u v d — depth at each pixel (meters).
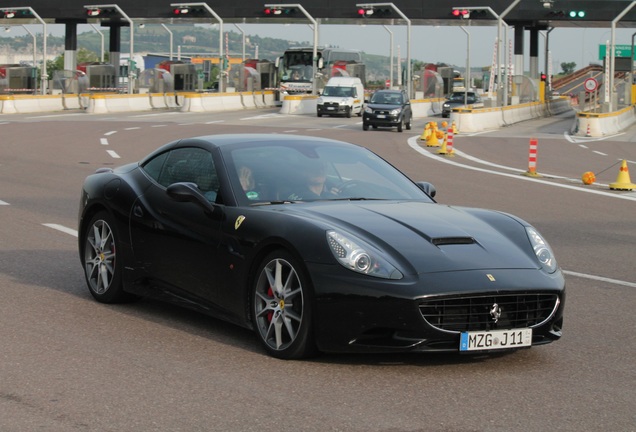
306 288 7.15
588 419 6.07
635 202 21.58
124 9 83.75
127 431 5.65
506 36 70.38
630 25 78.50
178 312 9.11
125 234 9.12
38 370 6.96
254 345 7.85
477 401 6.41
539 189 23.75
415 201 8.55
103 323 8.55
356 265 6.99
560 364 7.49
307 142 9.12
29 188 20.08
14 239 13.30
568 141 47.34
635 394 6.68
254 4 81.62
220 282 8.00
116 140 37.47
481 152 37.97
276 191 8.22
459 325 7.00
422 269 7.01
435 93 87.12
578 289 10.88
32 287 10.11
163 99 75.69
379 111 52.41
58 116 58.25
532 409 6.25
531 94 79.25
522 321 7.28
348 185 8.53
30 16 85.56
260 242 7.56
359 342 7.04
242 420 5.88
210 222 8.14
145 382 6.70
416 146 40.16
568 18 75.44
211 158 8.62
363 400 6.36
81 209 9.77
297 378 6.87
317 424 5.83
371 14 78.38
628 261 13.04
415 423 5.90
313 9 80.38
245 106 79.00
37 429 5.67
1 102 62.22
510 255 7.46
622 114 62.53
